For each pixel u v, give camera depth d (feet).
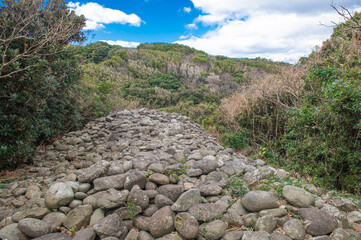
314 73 16.29
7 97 15.34
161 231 8.79
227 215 9.47
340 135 14.16
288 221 8.98
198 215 9.33
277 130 22.39
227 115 28.07
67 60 18.98
